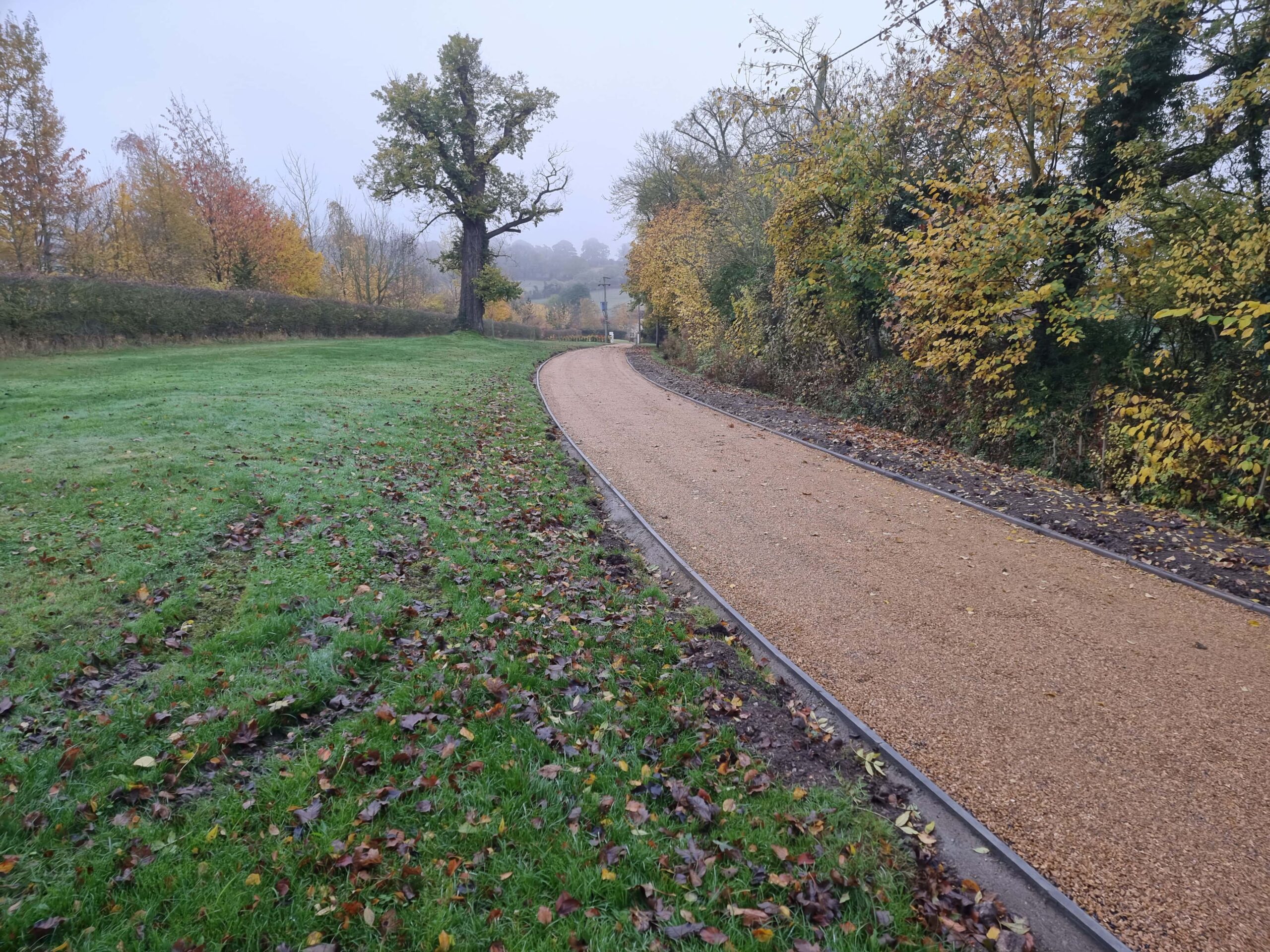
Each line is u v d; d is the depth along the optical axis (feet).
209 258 100.12
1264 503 23.35
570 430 41.39
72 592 15.34
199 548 18.21
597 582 18.97
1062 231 30.96
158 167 95.09
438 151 111.65
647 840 9.68
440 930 8.05
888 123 43.78
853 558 21.22
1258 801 10.82
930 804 10.85
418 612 15.98
